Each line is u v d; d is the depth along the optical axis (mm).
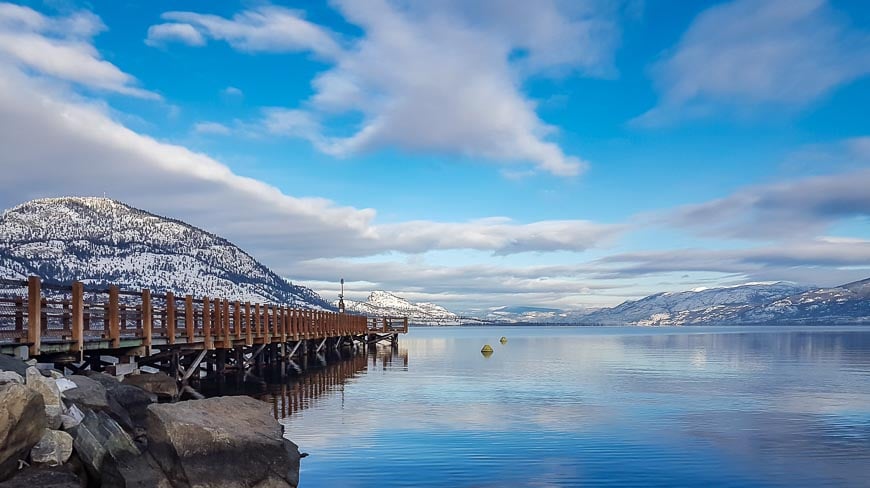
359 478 13047
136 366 19922
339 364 41344
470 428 17984
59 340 15562
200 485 10906
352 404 22328
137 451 11445
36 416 9820
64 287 15852
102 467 10570
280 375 32594
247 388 26734
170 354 23188
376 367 38812
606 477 13281
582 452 15281
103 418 11578
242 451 11602
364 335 64500
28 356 14281
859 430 18203
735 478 13312
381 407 21688
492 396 24766
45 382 11164
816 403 23453
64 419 10852
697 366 41500
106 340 17750
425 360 46219
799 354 56656
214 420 12062
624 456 14953
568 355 54438
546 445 15961
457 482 12820
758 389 27891
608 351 62406
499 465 14070
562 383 29875
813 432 17859
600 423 18953
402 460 14414
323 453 15000
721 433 17641
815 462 14570
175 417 11461
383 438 16625
